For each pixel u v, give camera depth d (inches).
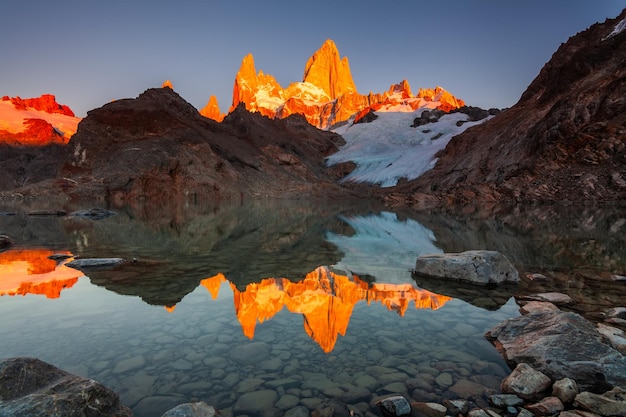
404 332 230.7
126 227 840.9
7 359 131.7
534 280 360.8
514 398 156.0
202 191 2322.8
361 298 303.3
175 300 289.7
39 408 114.7
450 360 193.0
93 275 370.6
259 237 695.1
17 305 273.0
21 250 518.6
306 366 184.9
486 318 256.7
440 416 145.0
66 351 196.4
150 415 142.3
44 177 3565.5
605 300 293.6
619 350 191.0
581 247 555.8
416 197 2199.8
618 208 1306.6
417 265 393.1
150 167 2225.6
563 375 168.7
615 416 140.9
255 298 298.0
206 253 510.0
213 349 202.1
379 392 162.7
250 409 148.7
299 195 2721.5
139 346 204.1
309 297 303.7
